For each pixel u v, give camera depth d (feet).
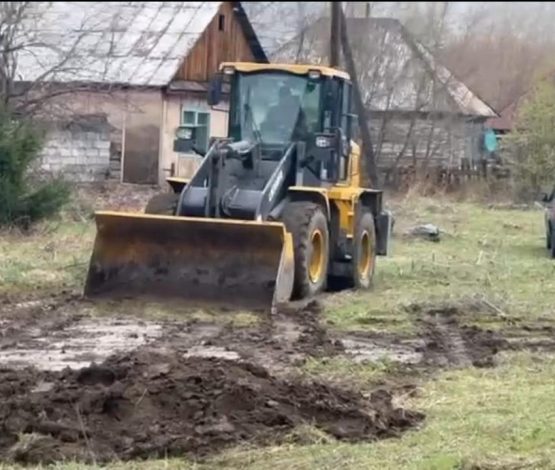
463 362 41.39
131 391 31.30
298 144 56.90
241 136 57.62
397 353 42.93
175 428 29.96
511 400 34.30
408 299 55.42
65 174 99.50
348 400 32.89
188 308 50.01
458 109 122.01
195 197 53.47
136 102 122.31
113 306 50.39
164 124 122.42
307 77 57.77
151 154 121.90
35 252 67.05
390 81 125.08
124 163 121.29
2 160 75.82
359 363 40.04
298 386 33.27
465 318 51.37
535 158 89.25
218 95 58.29
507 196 115.44
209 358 37.04
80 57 105.40
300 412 31.45
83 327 46.68
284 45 126.62
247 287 49.96
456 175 120.98
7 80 90.94
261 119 57.77
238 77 58.18
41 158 90.02
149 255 51.08
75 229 78.59
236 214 52.80
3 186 75.87
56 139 116.57
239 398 31.45
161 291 50.65
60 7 124.88
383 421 31.32
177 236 50.70
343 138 59.21
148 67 122.83
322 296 55.62
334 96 58.34
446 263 71.20
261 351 42.16
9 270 59.21
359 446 29.25
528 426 30.76
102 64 119.85
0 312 49.52
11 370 36.52
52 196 78.28
